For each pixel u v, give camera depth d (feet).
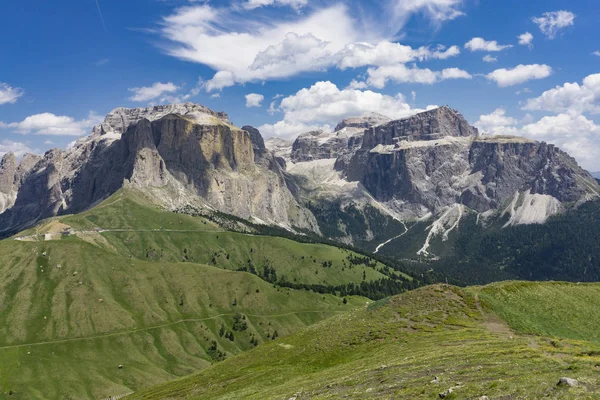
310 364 361.71
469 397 165.89
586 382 162.20
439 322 374.22
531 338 295.69
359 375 255.50
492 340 296.10
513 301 401.08
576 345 272.51
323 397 222.28
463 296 416.87
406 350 308.81
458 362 232.12
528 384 167.43
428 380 204.74
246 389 333.01
